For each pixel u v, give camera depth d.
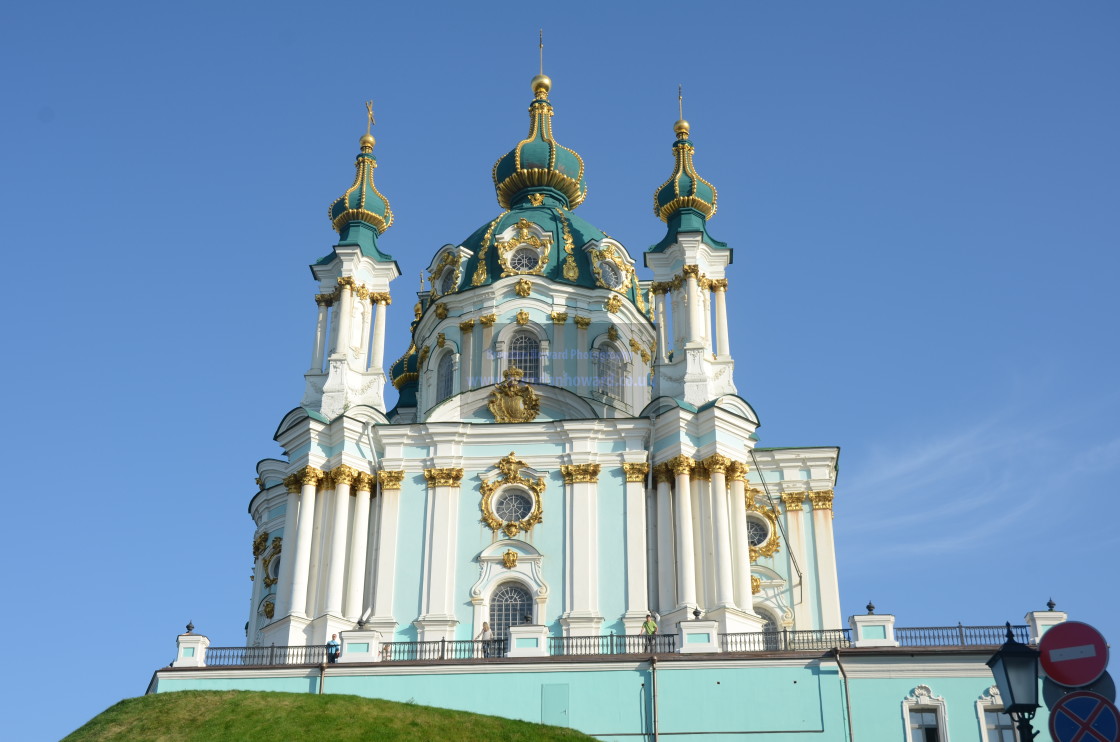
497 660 48.44
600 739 46.34
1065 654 21.97
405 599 56.88
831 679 46.47
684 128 68.25
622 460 58.75
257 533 67.19
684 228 64.00
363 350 64.06
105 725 45.03
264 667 49.69
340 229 67.50
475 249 69.06
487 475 58.97
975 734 45.00
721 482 57.72
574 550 56.94
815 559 62.84
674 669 47.44
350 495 59.16
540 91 78.38
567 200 75.00
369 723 44.16
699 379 60.12
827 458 64.81
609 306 66.25
